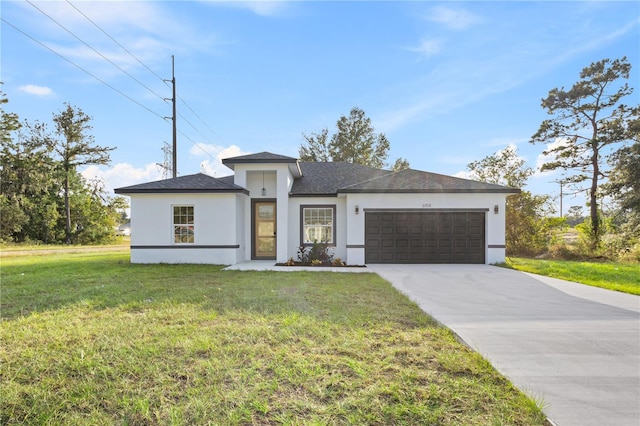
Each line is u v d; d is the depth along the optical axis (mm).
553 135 20297
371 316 4992
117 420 2383
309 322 4594
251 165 12945
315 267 11516
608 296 6844
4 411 2492
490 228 12430
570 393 2814
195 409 2498
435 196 12570
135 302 5801
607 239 18281
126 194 12070
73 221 34906
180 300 6012
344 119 35844
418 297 6629
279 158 12648
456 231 12602
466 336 4211
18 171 29703
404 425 2322
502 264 12227
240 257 12875
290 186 14047
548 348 3844
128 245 33000
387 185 12984
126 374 3088
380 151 36281
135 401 2598
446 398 2666
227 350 3594
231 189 11867
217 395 2691
